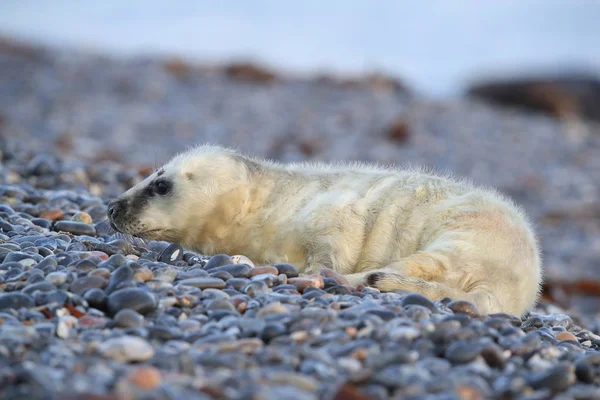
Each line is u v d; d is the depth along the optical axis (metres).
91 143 57.97
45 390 10.95
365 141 68.31
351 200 19.33
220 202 19.88
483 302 17.42
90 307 14.87
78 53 93.19
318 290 16.27
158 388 11.15
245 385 11.74
